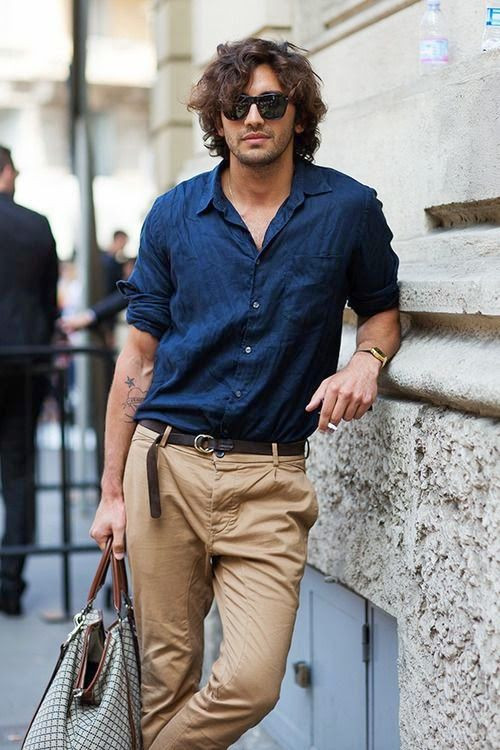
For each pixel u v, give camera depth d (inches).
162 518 160.4
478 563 140.3
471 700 142.6
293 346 154.6
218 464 156.6
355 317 193.6
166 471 159.5
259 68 149.9
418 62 184.2
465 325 153.6
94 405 433.1
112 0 1249.4
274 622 153.7
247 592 156.0
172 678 165.2
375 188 190.7
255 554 156.2
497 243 150.6
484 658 138.6
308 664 210.5
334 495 185.8
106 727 153.4
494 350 142.9
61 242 1398.9
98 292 435.2
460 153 161.2
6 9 1389.0
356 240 155.5
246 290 153.6
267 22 241.0
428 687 154.3
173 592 163.0
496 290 137.3
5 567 322.0
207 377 156.7
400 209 181.6
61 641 297.9
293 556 156.9
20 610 323.6
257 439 156.9
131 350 166.2
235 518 157.9
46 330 327.3
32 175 1422.2
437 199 168.1
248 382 154.9
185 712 158.1
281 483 156.6
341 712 195.8
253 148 149.9
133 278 165.3
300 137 161.0
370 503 171.9
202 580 165.5
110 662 157.1
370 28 202.5
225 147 159.0
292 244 153.3
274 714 226.7
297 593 157.9
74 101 434.0
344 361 187.0
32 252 319.6
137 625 167.3
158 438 159.5
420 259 170.9
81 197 433.7
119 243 670.5
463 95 160.1
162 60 463.2
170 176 458.3
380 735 180.5
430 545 152.5
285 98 149.6
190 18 452.4
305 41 236.5
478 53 165.8
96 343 432.8
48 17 1398.9
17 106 1416.1
